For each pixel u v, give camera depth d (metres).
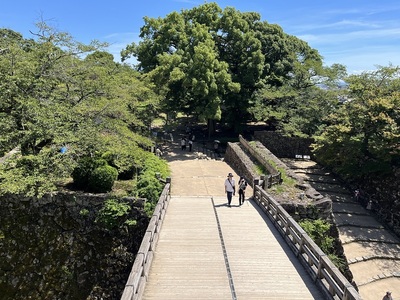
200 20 29.95
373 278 15.79
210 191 16.42
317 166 27.28
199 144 29.25
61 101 14.56
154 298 7.04
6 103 13.77
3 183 11.56
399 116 19.67
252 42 27.80
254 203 14.05
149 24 29.84
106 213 12.30
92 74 15.59
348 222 20.17
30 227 12.85
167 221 11.64
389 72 22.16
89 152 13.90
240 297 7.14
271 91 27.80
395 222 20.14
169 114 28.97
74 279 12.07
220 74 24.52
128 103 17.22
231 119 29.33
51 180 11.91
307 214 13.40
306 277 8.03
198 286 7.54
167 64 24.53
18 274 12.30
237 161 20.88
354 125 20.53
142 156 14.69
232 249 9.48
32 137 12.78
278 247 9.69
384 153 19.52
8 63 13.50
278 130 28.48
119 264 12.11
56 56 14.52
